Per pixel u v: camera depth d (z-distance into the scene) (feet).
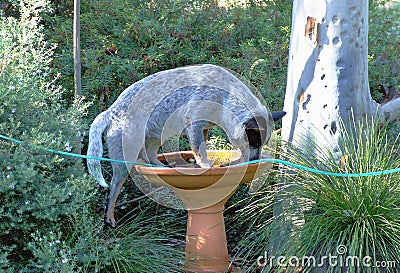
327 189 10.29
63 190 9.73
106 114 10.77
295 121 11.60
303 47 11.35
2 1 15.71
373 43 17.13
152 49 14.90
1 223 9.61
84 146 13.89
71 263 9.84
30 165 9.53
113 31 15.84
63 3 16.44
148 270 10.28
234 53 16.08
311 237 9.89
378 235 9.93
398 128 14.16
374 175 10.07
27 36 11.76
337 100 11.12
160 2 16.29
